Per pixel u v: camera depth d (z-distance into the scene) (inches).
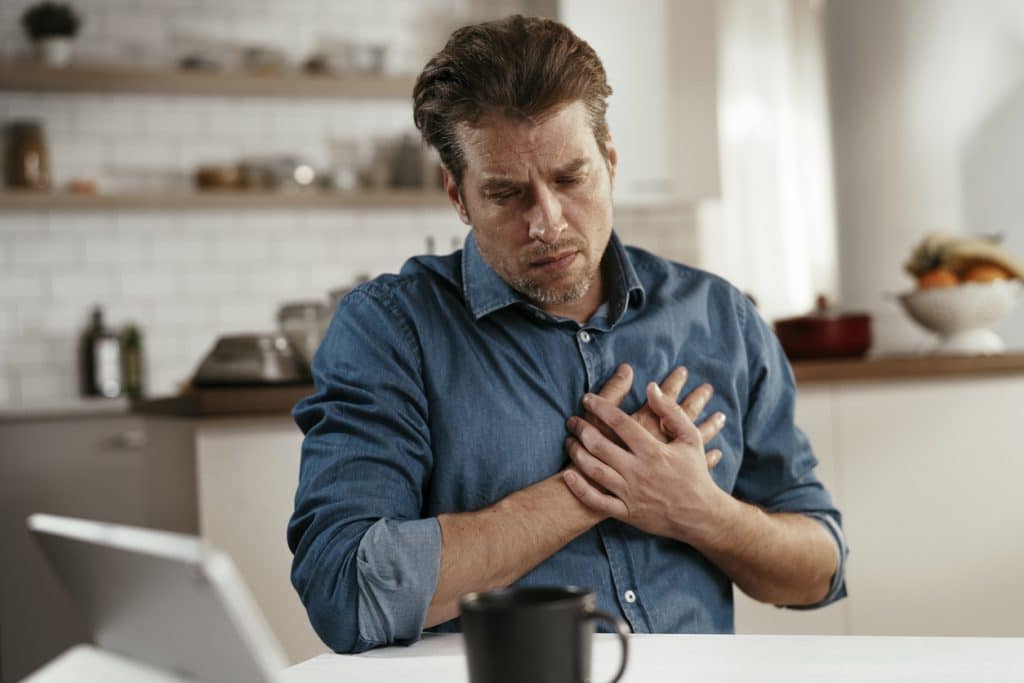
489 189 55.4
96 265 182.9
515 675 32.7
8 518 157.6
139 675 33.2
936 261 122.0
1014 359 109.3
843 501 106.6
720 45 205.6
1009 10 160.4
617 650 45.3
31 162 174.4
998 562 109.2
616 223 205.0
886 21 168.7
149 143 185.5
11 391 179.3
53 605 157.3
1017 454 109.7
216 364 95.2
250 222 188.5
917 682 38.9
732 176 206.7
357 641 50.6
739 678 40.3
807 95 206.2
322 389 60.9
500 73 54.1
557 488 56.4
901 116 167.9
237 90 184.7
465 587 52.4
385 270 194.1
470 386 59.9
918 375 107.6
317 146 192.1
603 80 57.0
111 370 178.1
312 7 192.1
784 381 67.6
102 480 161.8
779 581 61.1
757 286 207.2
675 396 61.3
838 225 177.3
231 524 92.6
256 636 28.7
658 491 56.6
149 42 185.2
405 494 56.8
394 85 185.9
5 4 179.2
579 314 62.8
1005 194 160.2
